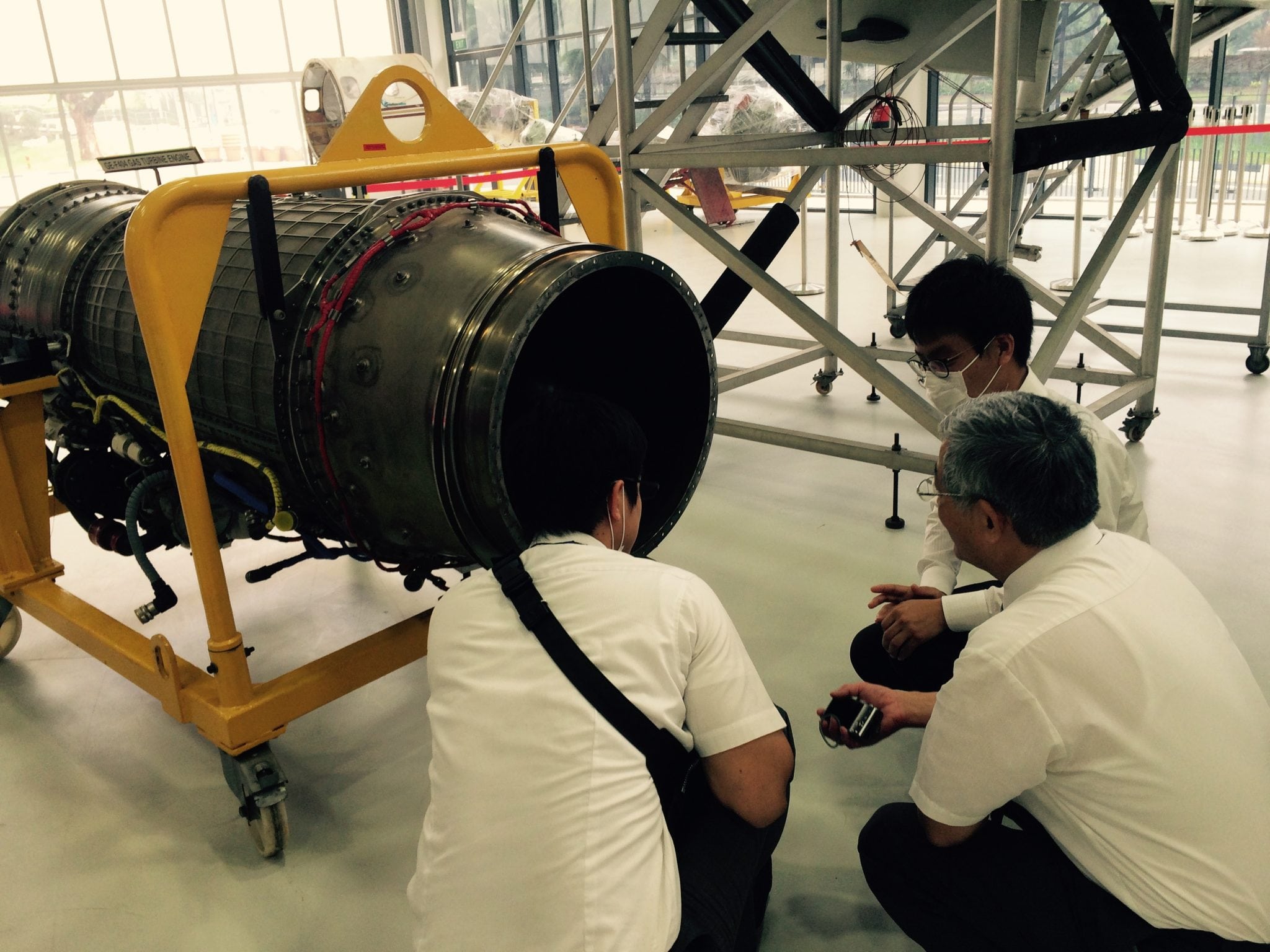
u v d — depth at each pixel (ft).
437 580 6.14
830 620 7.47
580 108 33.71
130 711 6.95
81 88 30.94
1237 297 16.92
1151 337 10.29
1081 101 12.17
